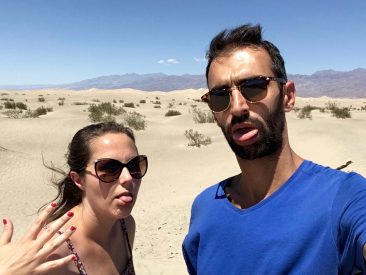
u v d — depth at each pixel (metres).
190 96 31.50
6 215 3.10
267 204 0.56
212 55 0.62
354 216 0.46
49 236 0.58
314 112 10.55
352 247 0.46
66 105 13.50
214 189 0.67
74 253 0.71
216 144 5.86
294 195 0.55
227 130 0.60
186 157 5.22
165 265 2.12
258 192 0.60
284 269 0.51
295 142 5.35
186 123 8.23
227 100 0.59
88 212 0.76
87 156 0.75
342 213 0.48
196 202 0.69
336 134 5.52
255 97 0.58
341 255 0.48
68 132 6.66
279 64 0.60
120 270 0.83
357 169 3.85
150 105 15.93
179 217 2.93
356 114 10.43
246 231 0.56
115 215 0.75
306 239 0.51
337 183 0.52
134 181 0.77
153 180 4.17
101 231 0.77
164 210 3.12
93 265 0.75
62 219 0.59
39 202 3.45
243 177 0.62
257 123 0.58
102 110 9.38
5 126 6.74
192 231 0.65
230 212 0.59
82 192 0.78
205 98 0.65
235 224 0.58
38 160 4.82
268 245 0.53
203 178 4.12
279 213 0.54
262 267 0.53
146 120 8.48
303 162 0.58
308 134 5.66
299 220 0.52
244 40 0.60
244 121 0.58
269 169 0.59
